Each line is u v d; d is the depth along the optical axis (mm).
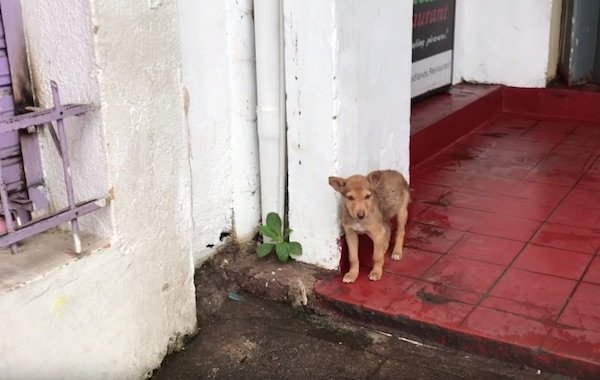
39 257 1661
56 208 1833
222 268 2316
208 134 2205
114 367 1802
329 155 2135
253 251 2395
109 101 1666
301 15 2045
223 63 2195
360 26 2131
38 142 1797
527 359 1849
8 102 1736
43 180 1826
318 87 2084
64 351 1657
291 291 2193
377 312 2049
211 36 2131
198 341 2062
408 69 2461
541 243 2434
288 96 2146
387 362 1935
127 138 1728
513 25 3834
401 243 2336
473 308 2033
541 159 3270
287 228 2336
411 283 2186
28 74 1753
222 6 2146
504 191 2910
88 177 1733
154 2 1729
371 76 2242
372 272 2211
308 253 2285
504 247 2412
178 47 1825
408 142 2566
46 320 1601
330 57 2037
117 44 1660
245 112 2287
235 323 2148
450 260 2326
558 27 3855
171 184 1883
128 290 1803
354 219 2096
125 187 1744
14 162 1770
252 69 2262
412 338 2018
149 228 1835
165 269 1914
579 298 2068
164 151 1842
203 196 2240
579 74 3914
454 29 3840
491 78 3990
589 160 3232
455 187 2967
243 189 2361
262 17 2139
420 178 3076
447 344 1963
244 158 2330
